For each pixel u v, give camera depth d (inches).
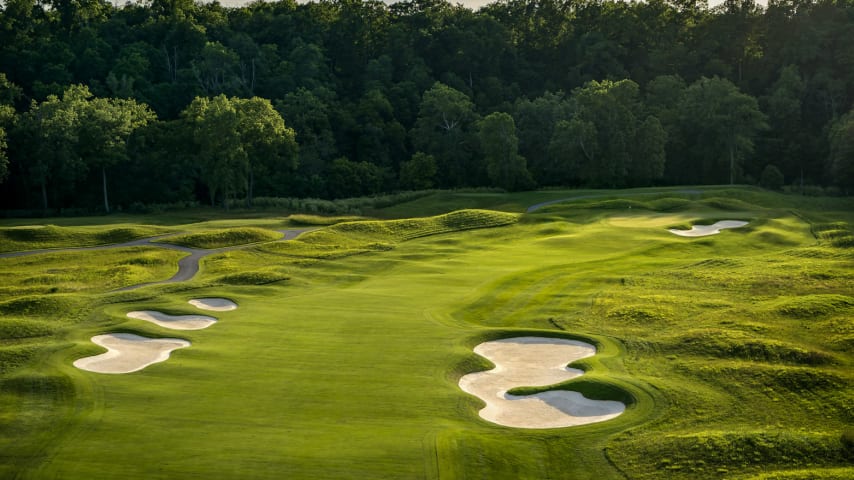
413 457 961.5
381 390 1218.6
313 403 1161.4
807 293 1814.7
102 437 1040.8
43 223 3577.8
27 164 4220.0
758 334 1467.8
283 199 4456.2
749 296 1822.1
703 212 3380.9
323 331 1579.7
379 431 1047.0
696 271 2145.7
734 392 1174.3
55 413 1134.4
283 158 4542.3
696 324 1574.8
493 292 1955.0
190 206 4382.4
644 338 1498.5
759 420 1073.5
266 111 4448.8
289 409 1136.8
